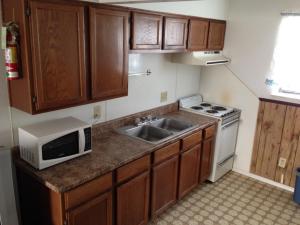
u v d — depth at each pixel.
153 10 2.61
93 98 2.10
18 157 2.08
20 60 1.72
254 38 3.45
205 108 3.74
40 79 1.74
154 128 2.96
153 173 2.49
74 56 1.89
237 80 3.69
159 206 2.72
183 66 3.64
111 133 2.71
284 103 3.35
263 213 3.02
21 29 1.64
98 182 1.96
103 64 2.10
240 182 3.65
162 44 2.69
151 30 2.51
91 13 1.91
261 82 3.49
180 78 3.65
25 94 1.78
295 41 3.24
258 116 3.59
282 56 3.34
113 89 2.25
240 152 3.85
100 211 2.05
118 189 2.15
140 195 2.43
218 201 3.20
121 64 2.26
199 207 3.07
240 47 3.58
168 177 2.73
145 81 3.11
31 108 1.76
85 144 2.14
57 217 1.84
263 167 3.68
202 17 3.15
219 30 3.52
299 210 3.10
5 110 1.99
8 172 1.86
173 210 3.00
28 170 1.92
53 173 1.88
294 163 3.41
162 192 2.71
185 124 3.15
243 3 3.45
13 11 1.68
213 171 3.49
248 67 3.56
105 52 2.09
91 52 1.98
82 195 1.87
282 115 3.40
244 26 3.50
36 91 1.75
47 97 1.81
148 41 2.51
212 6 3.33
